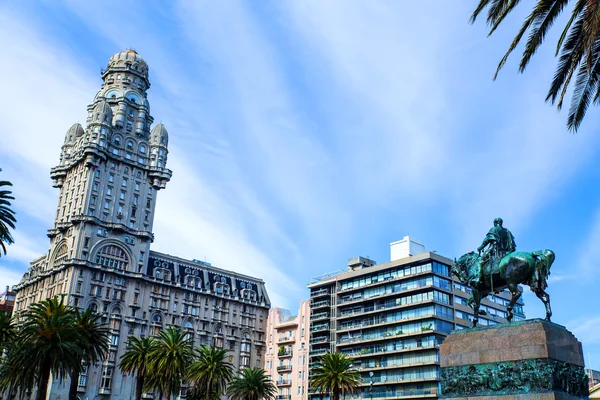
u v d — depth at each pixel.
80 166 138.88
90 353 72.25
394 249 124.69
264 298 155.38
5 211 47.84
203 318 141.12
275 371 135.12
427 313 105.69
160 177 143.50
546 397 27.52
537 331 28.94
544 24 25.34
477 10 25.56
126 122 144.75
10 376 64.31
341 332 120.50
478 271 33.47
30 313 63.25
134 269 132.88
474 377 30.56
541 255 30.95
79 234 127.38
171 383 86.06
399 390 105.50
